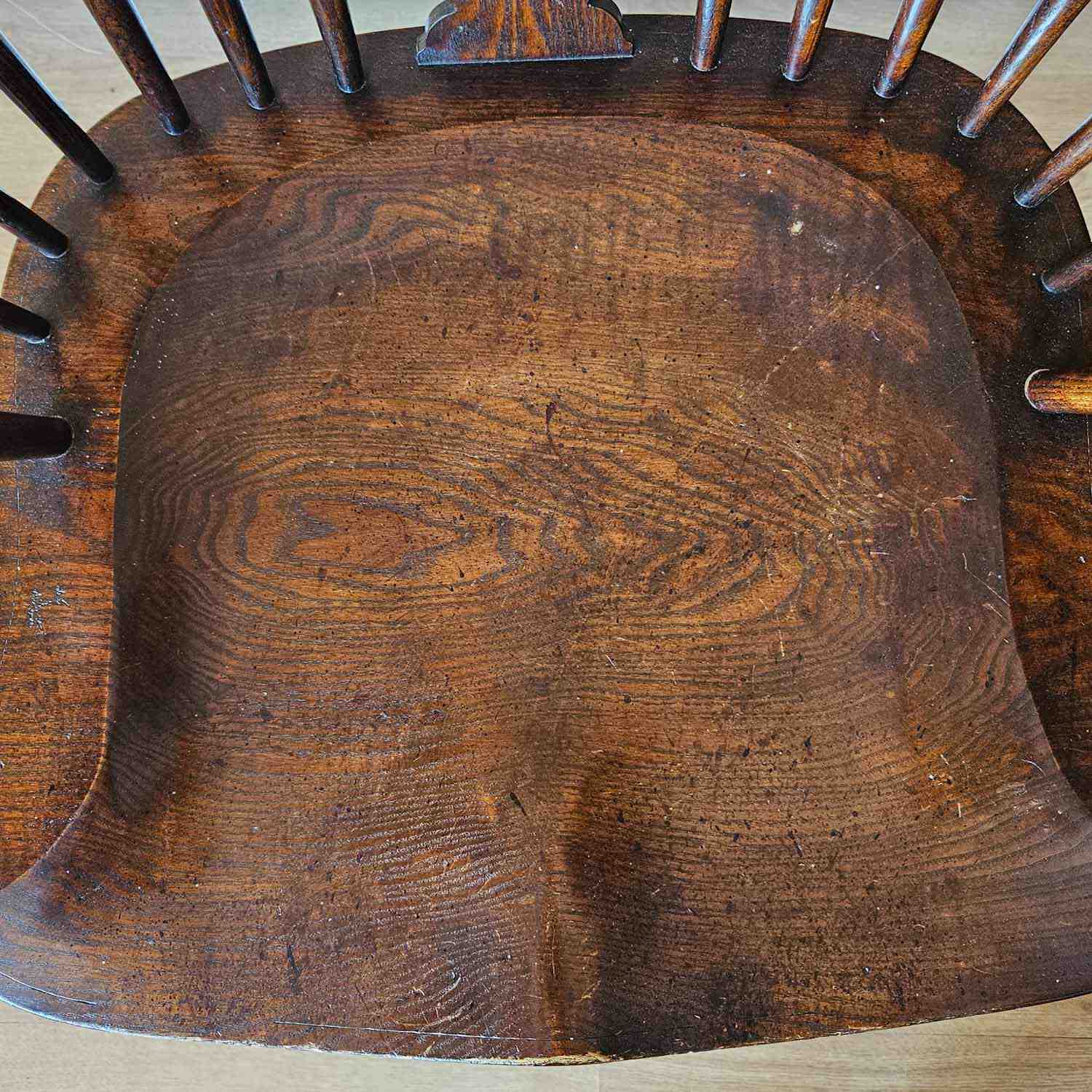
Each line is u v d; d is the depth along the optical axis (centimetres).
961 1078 110
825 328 66
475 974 60
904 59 64
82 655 64
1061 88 120
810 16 62
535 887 61
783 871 62
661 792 63
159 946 61
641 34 69
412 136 66
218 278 66
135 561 64
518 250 67
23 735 63
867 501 65
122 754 63
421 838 62
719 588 65
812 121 68
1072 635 64
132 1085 109
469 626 65
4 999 60
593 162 66
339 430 66
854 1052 111
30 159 117
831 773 63
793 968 60
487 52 68
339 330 66
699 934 61
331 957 61
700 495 66
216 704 64
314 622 65
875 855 62
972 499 65
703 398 66
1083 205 117
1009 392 65
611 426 66
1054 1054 110
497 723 64
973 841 62
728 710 64
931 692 64
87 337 67
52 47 119
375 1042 60
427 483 66
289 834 62
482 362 66
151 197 68
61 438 65
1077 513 65
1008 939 60
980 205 67
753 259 66
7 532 65
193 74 69
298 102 69
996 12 122
